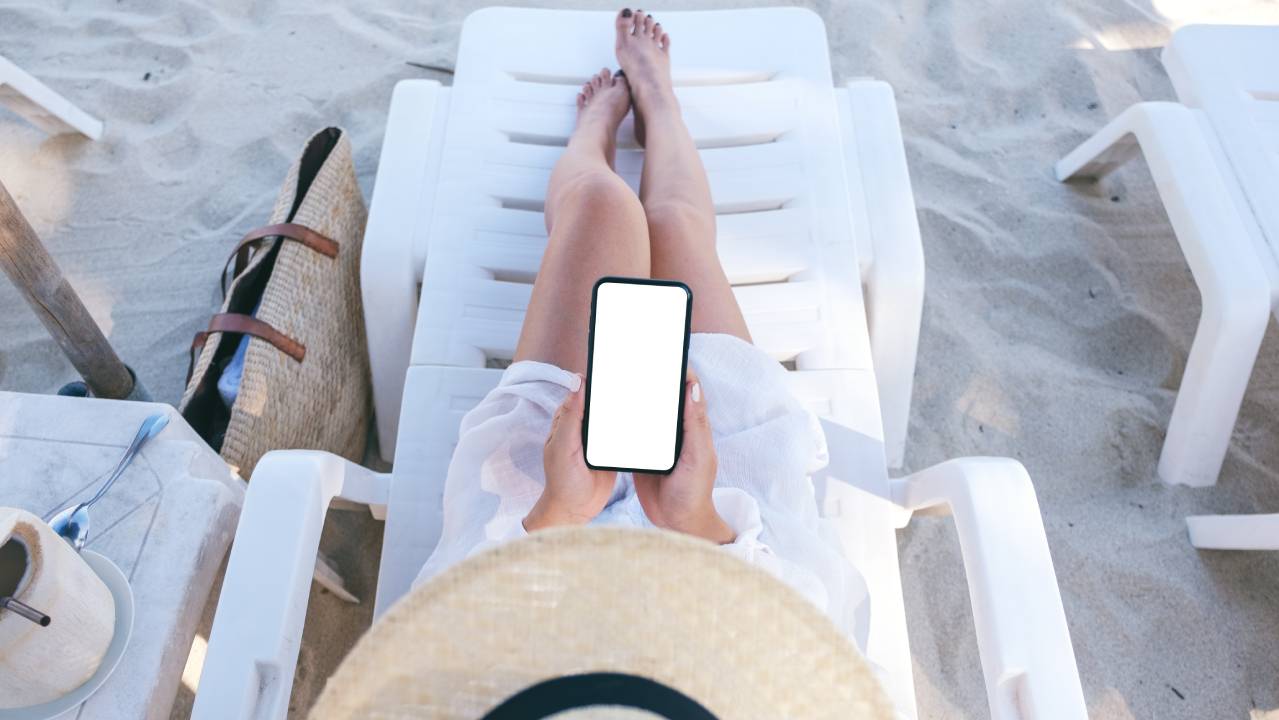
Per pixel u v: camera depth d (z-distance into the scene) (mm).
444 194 1674
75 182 2277
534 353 1205
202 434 1574
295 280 1650
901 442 1813
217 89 2422
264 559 1128
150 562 1218
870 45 2537
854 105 1812
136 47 2498
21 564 999
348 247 1840
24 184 2271
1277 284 1727
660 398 972
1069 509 1898
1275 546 1728
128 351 2033
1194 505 1903
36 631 988
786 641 684
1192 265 1816
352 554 1770
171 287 2125
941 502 1300
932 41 2559
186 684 1609
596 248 1275
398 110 1775
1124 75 2520
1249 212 1812
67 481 1271
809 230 1655
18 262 1563
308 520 1161
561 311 1229
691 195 1481
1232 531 1789
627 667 682
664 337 958
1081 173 2309
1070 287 2182
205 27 2537
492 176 1696
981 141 2402
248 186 2277
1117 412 2010
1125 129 2053
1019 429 1989
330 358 1753
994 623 1126
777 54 1844
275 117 2383
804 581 1063
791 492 1155
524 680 677
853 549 1381
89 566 1135
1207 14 2639
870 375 1521
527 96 1788
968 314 2137
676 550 678
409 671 673
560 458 983
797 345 1558
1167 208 1894
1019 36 2580
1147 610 1785
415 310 1701
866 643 1304
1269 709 1695
